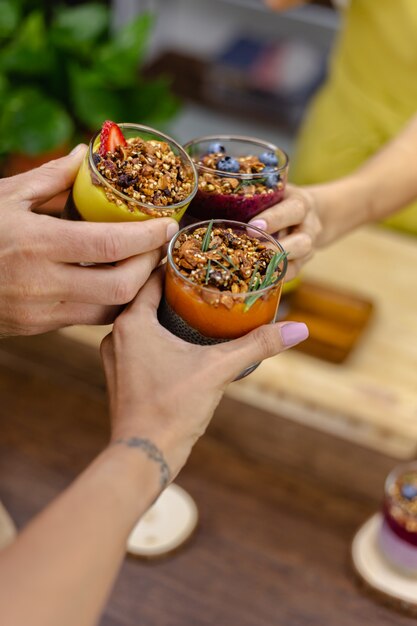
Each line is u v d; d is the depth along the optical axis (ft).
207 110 7.44
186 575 3.50
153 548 3.52
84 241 2.55
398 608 3.46
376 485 3.80
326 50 7.37
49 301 2.63
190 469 3.83
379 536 3.58
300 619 3.41
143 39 5.13
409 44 4.87
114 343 2.57
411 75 5.00
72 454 3.85
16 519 3.60
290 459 3.89
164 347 2.52
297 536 3.66
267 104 7.28
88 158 2.64
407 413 3.87
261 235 2.73
